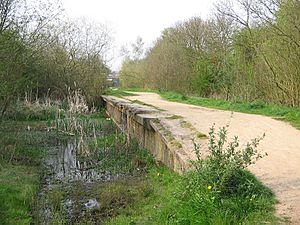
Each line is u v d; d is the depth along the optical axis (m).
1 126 15.59
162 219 6.25
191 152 8.50
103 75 31.69
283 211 5.11
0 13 13.30
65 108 25.73
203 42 35.81
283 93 18.30
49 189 9.95
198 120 13.50
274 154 8.33
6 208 8.12
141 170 11.59
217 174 5.86
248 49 21.69
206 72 30.69
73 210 8.30
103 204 8.46
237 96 22.12
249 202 5.34
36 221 7.69
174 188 7.42
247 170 6.66
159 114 14.87
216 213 5.04
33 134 18.23
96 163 12.85
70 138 17.64
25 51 15.82
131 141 15.27
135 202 8.37
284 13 16.59
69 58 30.06
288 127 12.23
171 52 39.66
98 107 30.88
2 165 11.80
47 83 28.41
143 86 49.69
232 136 10.41
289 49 16.72
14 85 14.78
